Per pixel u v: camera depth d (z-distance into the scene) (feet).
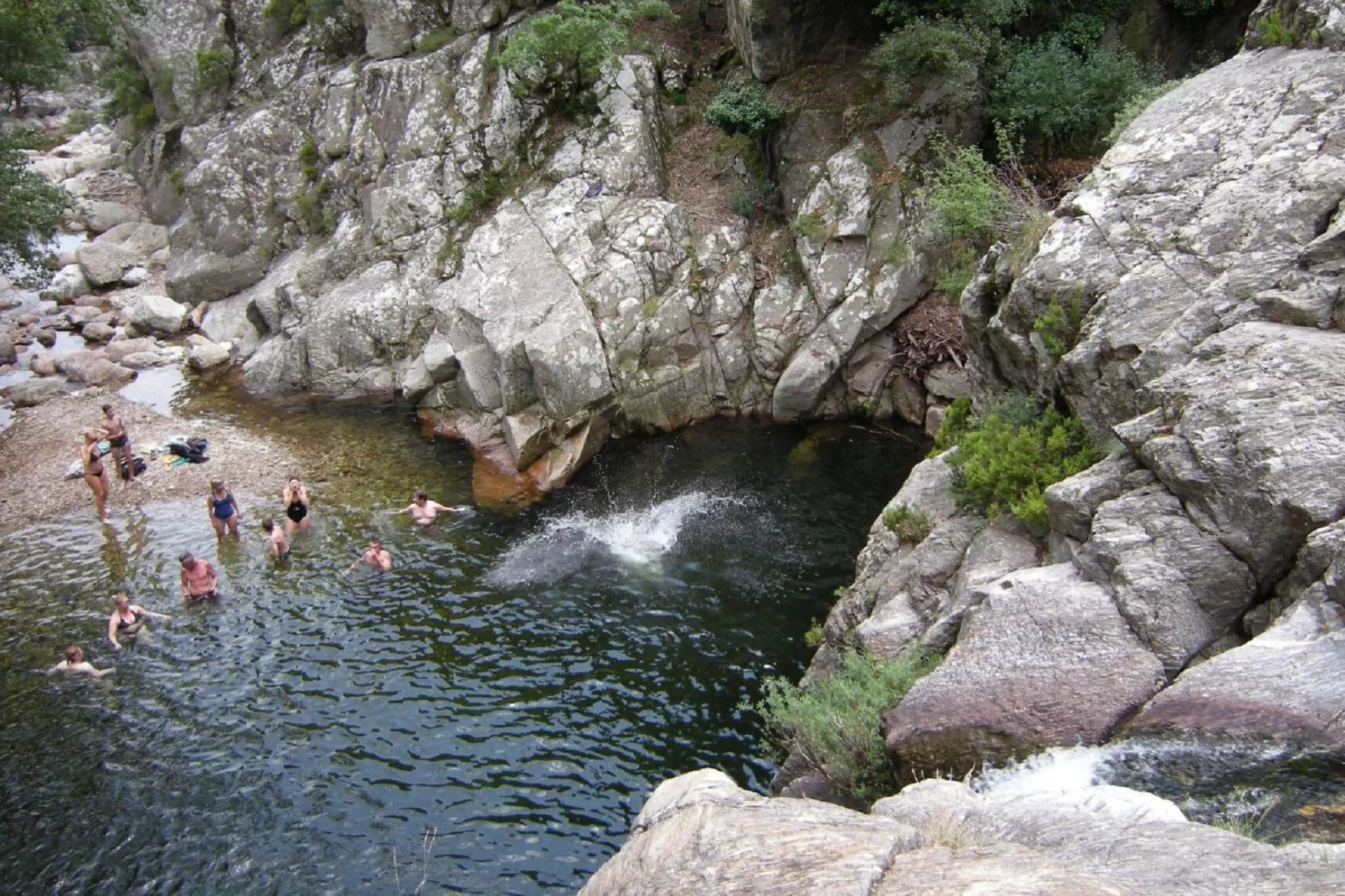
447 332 80.48
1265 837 19.95
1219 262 36.70
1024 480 39.32
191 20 115.65
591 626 52.37
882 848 17.69
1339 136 37.01
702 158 89.30
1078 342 39.29
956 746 27.30
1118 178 42.47
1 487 70.33
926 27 73.05
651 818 22.61
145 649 51.08
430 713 45.83
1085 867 17.22
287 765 42.65
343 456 74.33
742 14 85.81
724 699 46.39
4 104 165.89
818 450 73.51
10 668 49.83
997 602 30.83
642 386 76.02
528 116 89.81
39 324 102.37
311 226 98.99
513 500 67.15
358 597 55.47
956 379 72.90
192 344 95.91
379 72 95.71
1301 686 22.56
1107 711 25.81
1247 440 28.30
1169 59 81.00
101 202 124.88
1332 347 29.63
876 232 77.05
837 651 42.63
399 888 36.29
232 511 61.98
